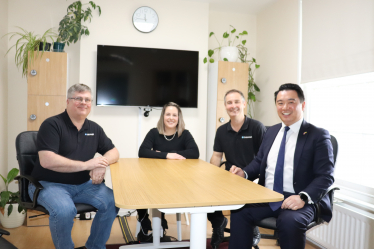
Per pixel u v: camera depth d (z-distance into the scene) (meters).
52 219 1.74
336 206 2.35
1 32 3.29
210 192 1.37
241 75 3.69
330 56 2.71
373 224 2.03
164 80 3.55
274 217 1.74
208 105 3.82
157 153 2.48
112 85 3.42
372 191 2.35
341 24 2.58
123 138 3.56
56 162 1.84
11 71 3.52
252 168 2.01
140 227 2.61
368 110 2.48
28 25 3.56
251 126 2.35
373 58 2.25
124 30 3.51
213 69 3.71
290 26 3.43
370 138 2.46
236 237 1.72
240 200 1.24
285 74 3.52
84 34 3.41
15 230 2.90
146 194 1.31
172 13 3.63
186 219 3.14
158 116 3.63
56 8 3.62
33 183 1.81
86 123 2.14
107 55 3.40
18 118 3.55
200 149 3.73
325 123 2.97
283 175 1.79
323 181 1.60
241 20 4.24
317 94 3.08
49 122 1.94
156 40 3.60
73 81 3.63
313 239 2.59
